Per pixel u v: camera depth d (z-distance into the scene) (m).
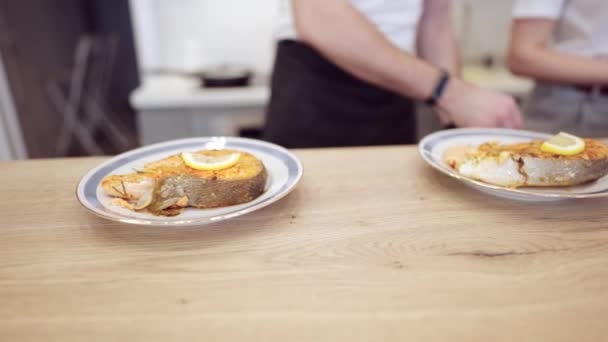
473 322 0.32
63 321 0.32
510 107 0.76
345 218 0.47
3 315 0.32
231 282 0.36
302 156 0.65
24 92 2.17
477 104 0.77
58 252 0.41
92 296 0.35
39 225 0.45
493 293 0.35
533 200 0.51
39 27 2.34
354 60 0.82
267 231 0.45
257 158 0.56
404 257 0.40
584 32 1.11
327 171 0.60
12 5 2.10
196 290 0.35
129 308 0.33
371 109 1.03
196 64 2.35
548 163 0.51
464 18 2.11
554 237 0.43
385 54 0.80
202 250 0.41
